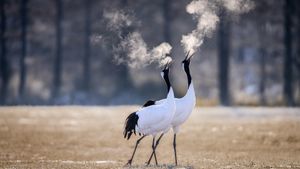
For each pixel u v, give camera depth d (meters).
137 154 35.47
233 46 100.38
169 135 41.41
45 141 39.34
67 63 101.25
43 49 102.81
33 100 85.62
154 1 95.38
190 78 29.83
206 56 101.19
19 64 103.00
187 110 29.45
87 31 95.19
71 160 32.44
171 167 27.62
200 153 35.72
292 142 39.44
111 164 29.67
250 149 37.41
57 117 48.38
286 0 83.56
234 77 103.25
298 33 89.00
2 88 90.69
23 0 94.56
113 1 81.44
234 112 52.50
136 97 88.50
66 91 94.62
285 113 52.41
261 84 93.00
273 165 28.83
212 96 91.75
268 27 96.56
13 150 35.94
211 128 43.69
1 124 44.41
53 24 100.19
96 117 48.78
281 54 97.00
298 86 90.94
